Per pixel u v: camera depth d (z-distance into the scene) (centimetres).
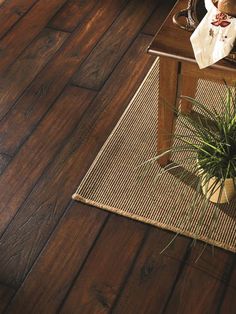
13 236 199
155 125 234
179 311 175
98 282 184
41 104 251
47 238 198
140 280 183
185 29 172
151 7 302
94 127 237
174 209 201
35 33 291
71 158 225
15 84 263
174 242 193
